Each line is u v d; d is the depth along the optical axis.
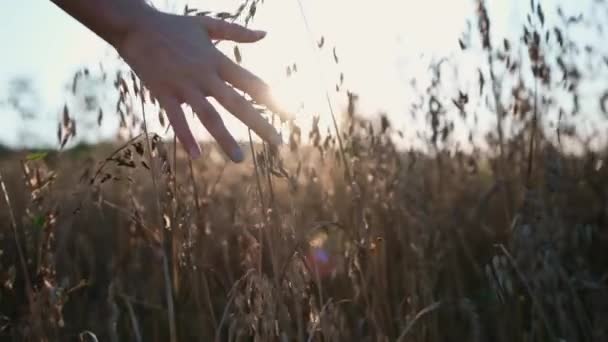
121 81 1.97
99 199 2.10
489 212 3.53
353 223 2.47
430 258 2.86
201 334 2.42
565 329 2.47
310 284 2.22
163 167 1.94
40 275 2.11
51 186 2.12
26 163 2.07
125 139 2.80
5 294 2.57
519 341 2.63
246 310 2.15
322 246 2.54
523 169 3.12
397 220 2.82
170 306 2.08
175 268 2.18
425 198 3.23
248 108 1.32
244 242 2.22
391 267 2.82
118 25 1.34
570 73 2.86
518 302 2.64
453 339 2.79
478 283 3.21
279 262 2.03
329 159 2.68
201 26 1.39
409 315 2.47
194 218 2.34
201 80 1.32
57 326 2.11
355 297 2.34
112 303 2.21
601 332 2.50
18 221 2.92
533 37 2.69
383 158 3.04
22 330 2.22
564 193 3.02
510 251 2.82
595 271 3.11
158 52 1.33
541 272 2.53
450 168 3.52
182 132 1.35
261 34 1.46
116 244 3.44
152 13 1.36
